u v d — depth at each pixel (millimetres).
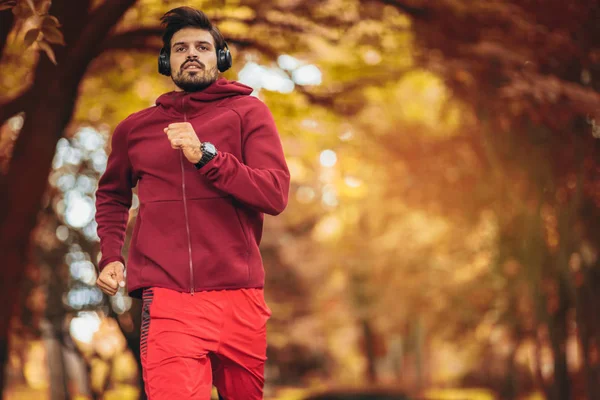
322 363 36656
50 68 8234
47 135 8469
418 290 24297
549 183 12312
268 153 2828
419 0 9461
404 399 21047
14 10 4121
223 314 2756
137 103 11508
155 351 2689
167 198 2811
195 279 2740
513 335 20141
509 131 11672
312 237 34031
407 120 16766
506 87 8906
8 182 8547
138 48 9242
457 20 9703
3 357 8992
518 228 14492
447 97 13172
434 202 17906
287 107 10820
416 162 16984
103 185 3100
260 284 2848
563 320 14297
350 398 20219
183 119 2873
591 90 9195
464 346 24406
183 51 2887
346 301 34938
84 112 11711
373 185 20625
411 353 36344
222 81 2906
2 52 7754
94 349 9820
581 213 12461
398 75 11117
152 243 2791
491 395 27594
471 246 21000
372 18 9617
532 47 9719
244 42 9531
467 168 16344
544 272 13750
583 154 11555
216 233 2777
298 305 33969
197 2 8492
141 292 2900
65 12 7934
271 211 2752
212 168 2643
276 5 9219
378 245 28000
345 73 10875
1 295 8664
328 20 9539
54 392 14617
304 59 10547
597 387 12648
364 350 39281
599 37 9656
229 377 2861
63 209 11820
